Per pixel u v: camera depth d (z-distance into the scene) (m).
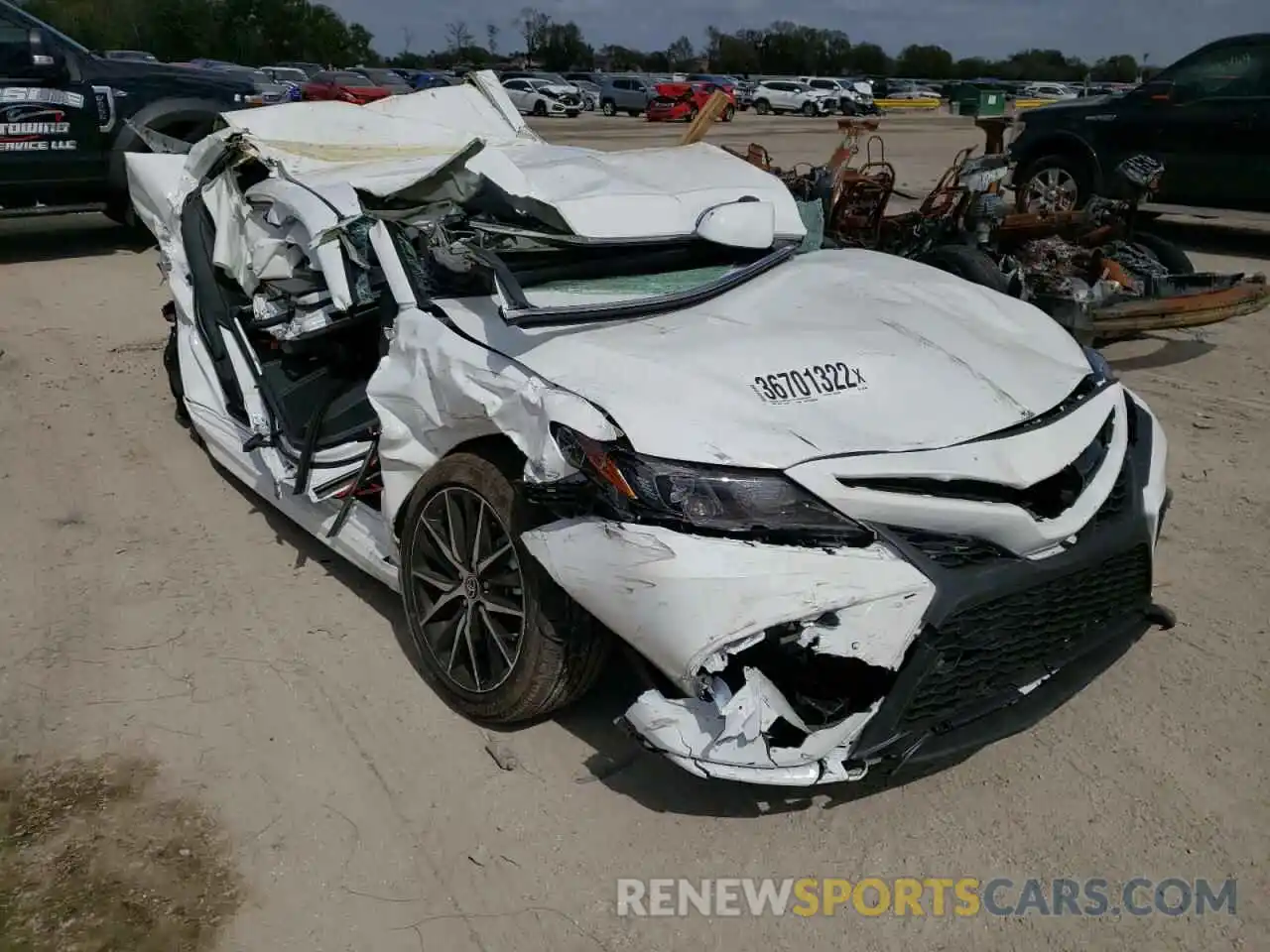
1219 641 3.55
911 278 3.73
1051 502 2.81
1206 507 4.51
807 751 2.51
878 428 2.78
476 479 3.01
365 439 3.75
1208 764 2.99
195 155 4.72
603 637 2.87
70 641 3.66
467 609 3.13
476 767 3.03
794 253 3.93
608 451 2.59
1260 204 9.57
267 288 4.31
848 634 2.46
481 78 5.29
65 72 9.38
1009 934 2.47
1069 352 3.43
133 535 4.44
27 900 2.55
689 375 2.84
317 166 4.25
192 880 2.63
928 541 2.60
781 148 21.64
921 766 2.69
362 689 3.39
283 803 2.89
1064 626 2.85
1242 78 9.45
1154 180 6.82
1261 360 6.61
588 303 3.31
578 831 2.79
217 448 4.79
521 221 3.39
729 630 2.43
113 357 6.77
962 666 2.62
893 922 2.51
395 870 2.67
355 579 4.09
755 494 2.55
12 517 4.59
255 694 3.37
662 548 2.49
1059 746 3.09
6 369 6.50
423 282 3.37
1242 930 2.46
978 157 7.10
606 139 25.02
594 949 2.44
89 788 2.94
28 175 9.42
